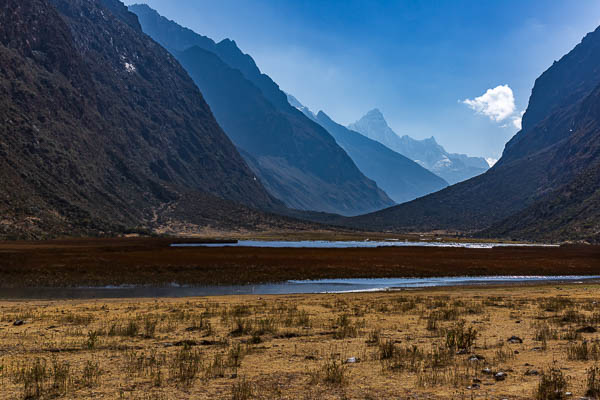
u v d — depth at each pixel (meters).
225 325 20.69
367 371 12.39
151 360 13.62
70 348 15.66
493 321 22.02
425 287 45.84
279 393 10.42
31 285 44.38
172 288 44.00
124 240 130.88
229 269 53.59
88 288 43.44
